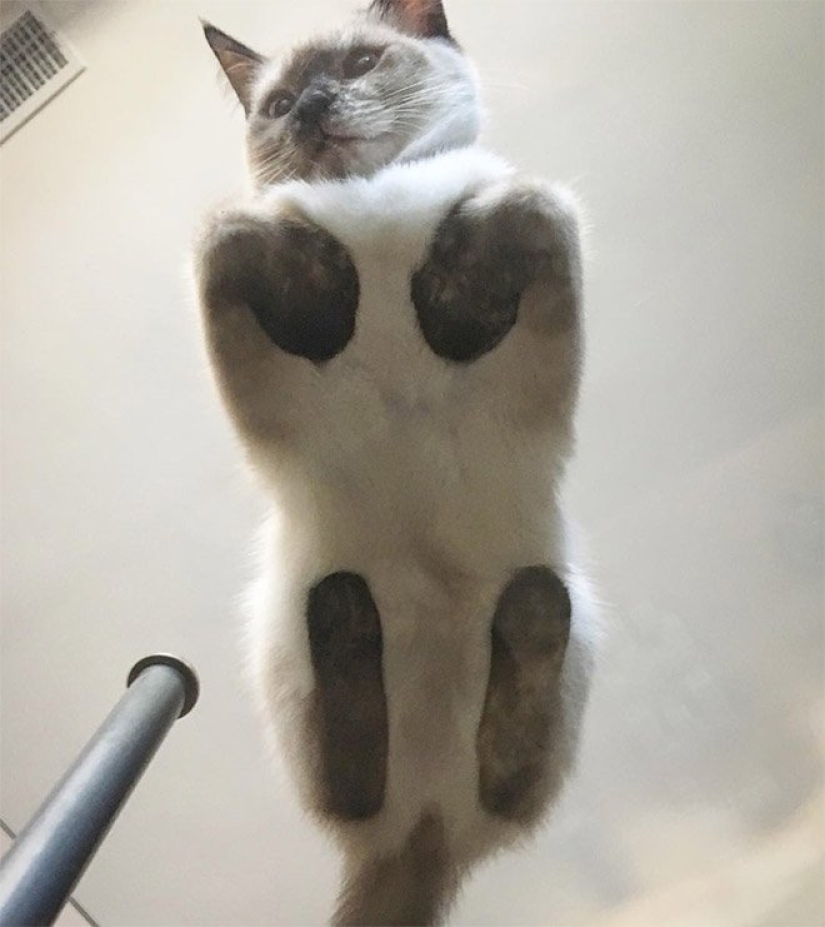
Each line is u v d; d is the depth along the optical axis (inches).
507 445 14.9
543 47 20.6
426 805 15.4
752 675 18.7
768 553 18.9
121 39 23.1
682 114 19.9
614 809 18.4
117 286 22.8
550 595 14.9
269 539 17.0
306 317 14.1
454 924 18.1
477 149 16.9
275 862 20.6
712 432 19.3
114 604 22.4
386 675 15.0
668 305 19.7
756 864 17.9
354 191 14.5
